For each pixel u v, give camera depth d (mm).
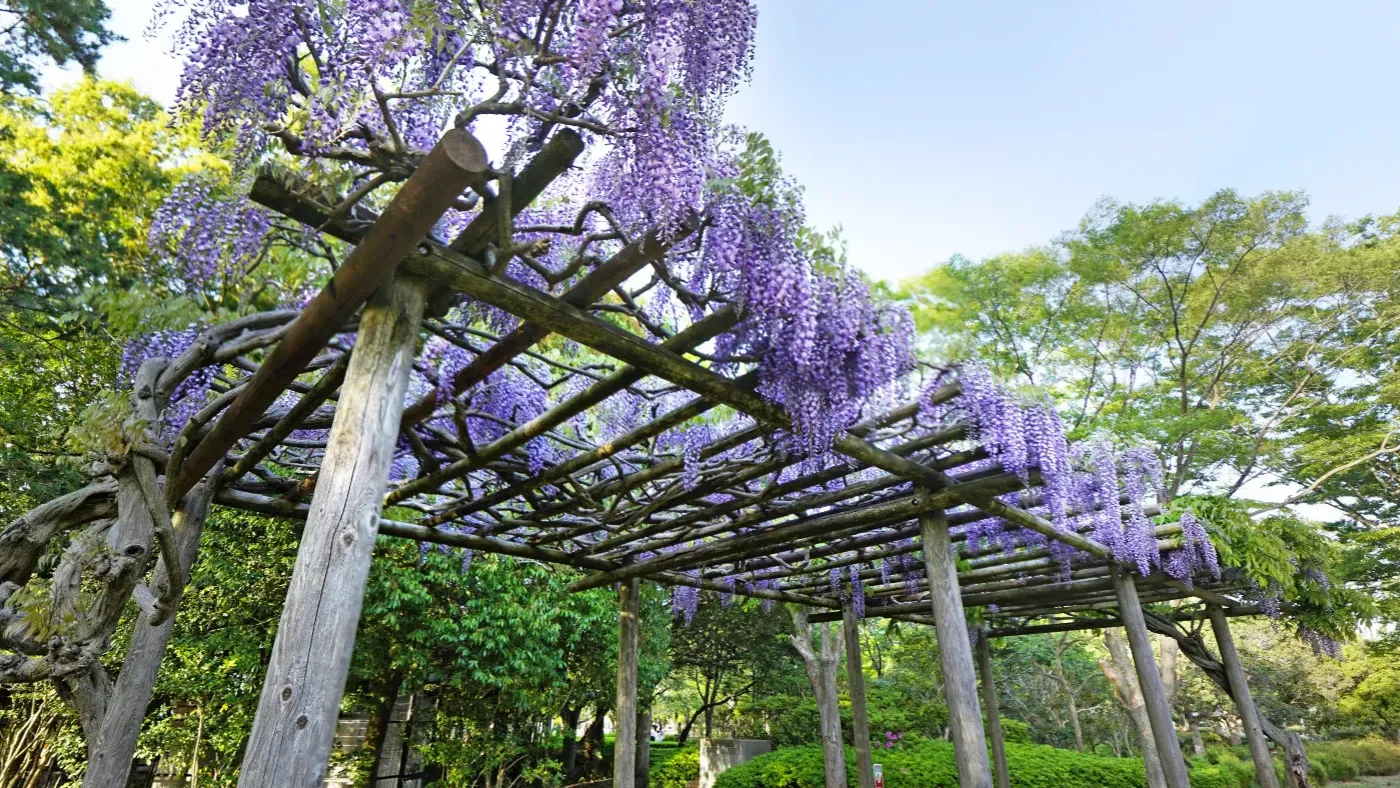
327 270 2459
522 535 4293
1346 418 10523
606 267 1758
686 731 13211
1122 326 11156
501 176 1500
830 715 6684
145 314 2346
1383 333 10375
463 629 6457
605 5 1466
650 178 1639
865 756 5949
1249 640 14891
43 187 5957
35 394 6473
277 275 2389
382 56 1429
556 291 2457
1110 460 4109
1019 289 10547
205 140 1528
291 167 1470
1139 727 7453
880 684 12367
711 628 11477
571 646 7426
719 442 2811
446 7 1441
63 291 6223
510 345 2035
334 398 2848
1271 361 11102
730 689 13281
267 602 6258
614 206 1937
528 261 1722
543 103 1608
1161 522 4930
